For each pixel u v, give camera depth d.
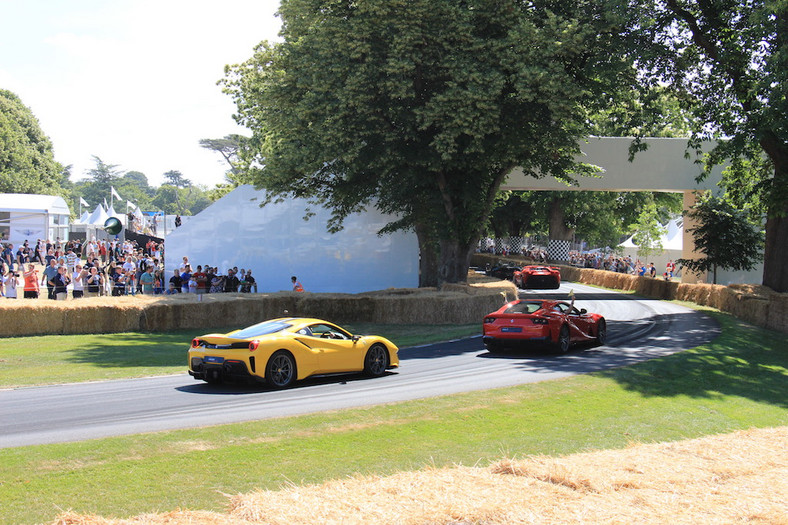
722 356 17.59
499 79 22.91
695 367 15.71
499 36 24.78
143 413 9.61
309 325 12.91
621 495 4.35
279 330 12.52
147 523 3.88
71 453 7.14
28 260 38.56
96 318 20.83
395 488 4.38
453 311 24.48
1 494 5.89
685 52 27.47
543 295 38.12
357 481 4.70
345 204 30.86
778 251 28.95
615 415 10.77
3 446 7.52
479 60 23.92
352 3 25.25
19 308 19.69
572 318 17.91
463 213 28.38
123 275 26.95
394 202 31.61
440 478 4.66
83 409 9.91
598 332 19.16
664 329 23.17
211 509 5.70
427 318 24.47
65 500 5.80
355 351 13.33
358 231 34.12
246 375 11.67
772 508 4.13
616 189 38.41
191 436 8.04
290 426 8.72
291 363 12.21
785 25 23.56
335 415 9.43
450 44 24.17
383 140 25.22
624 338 20.77
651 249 53.41
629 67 26.08
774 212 27.78
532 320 16.80
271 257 33.56
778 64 23.08
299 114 24.80
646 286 40.09
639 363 15.43
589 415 10.59
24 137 83.06
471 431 9.06
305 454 7.55
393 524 3.73
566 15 26.02
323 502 4.11
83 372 13.92
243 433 8.28
